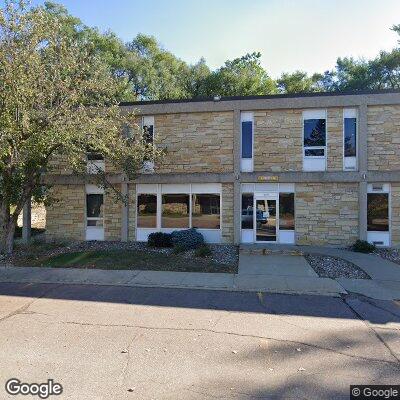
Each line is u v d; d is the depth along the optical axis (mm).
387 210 15609
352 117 15984
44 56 12227
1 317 6727
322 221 15930
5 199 13469
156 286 9414
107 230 17734
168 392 4074
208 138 16828
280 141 16344
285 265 11930
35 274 10680
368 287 9352
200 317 6906
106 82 13930
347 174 15609
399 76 33188
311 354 5211
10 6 10914
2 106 10539
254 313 7219
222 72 36531
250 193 16594
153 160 16125
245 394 4055
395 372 4652
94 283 9711
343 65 40438
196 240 15070
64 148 12375
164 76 36688
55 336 5770
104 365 4746
